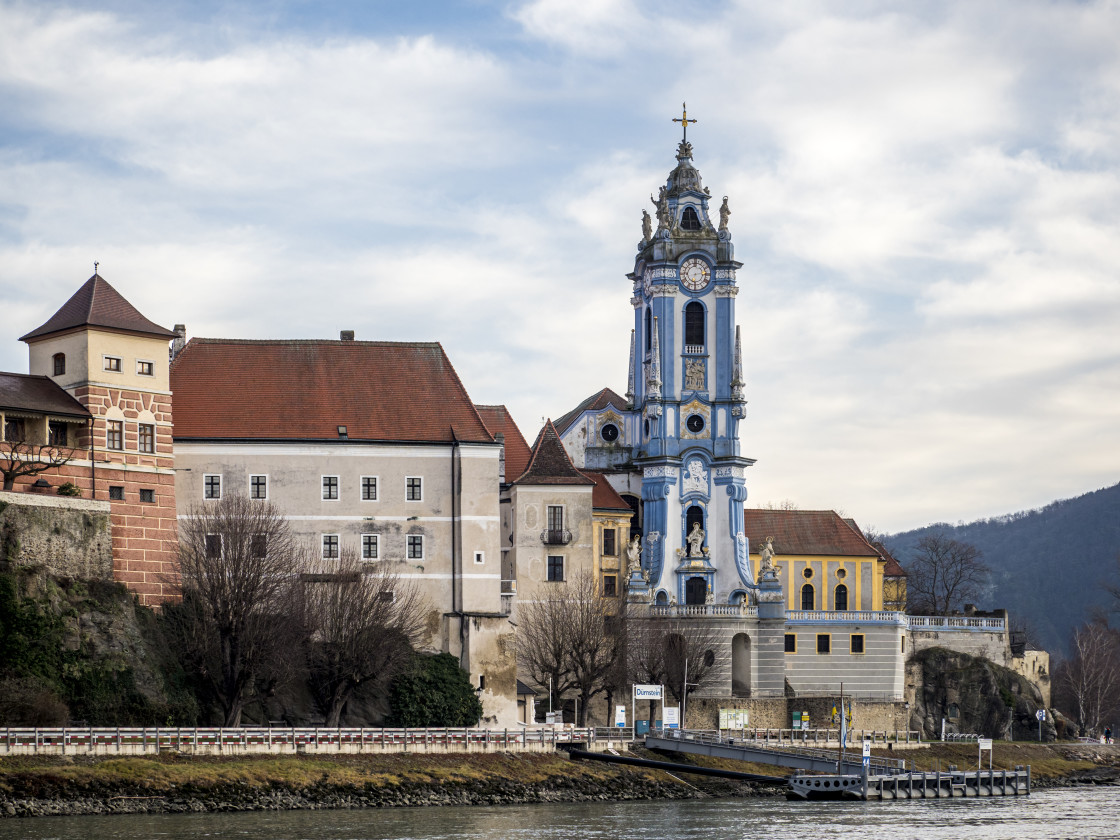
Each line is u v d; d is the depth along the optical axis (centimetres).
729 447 15312
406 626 12106
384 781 10362
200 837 8369
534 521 13788
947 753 14088
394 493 12625
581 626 13062
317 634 11712
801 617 15338
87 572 10988
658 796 11319
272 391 12794
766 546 14988
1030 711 16288
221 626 10825
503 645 12612
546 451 14025
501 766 11169
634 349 15812
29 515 10644
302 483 12475
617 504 15012
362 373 13075
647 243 15662
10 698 9844
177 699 10769
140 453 11638
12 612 10138
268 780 9906
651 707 13450
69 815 9038
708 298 15512
